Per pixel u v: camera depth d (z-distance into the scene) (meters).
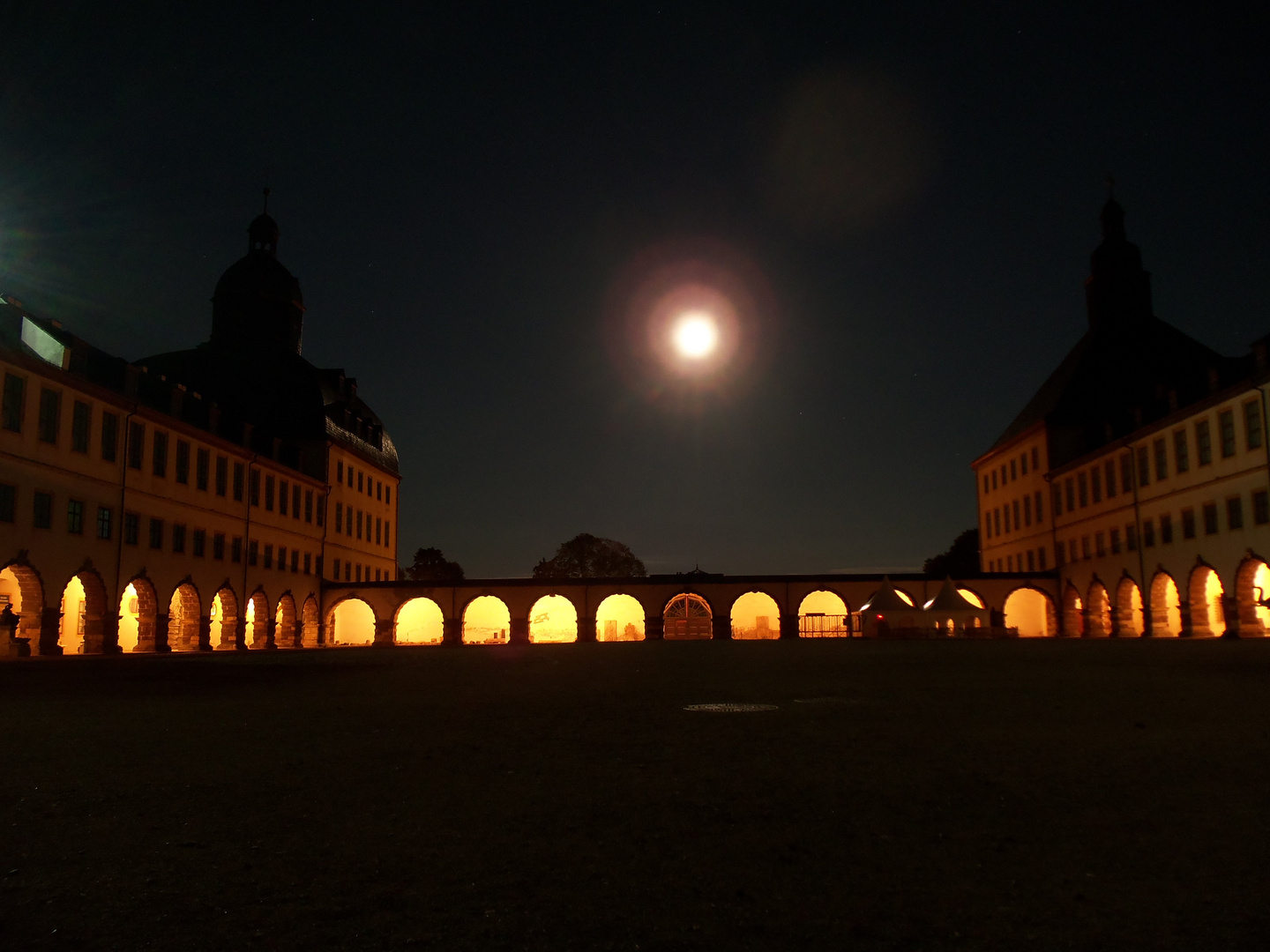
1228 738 10.18
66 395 39.06
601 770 8.60
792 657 29.88
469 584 64.25
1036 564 71.62
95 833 6.47
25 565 36.28
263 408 65.50
